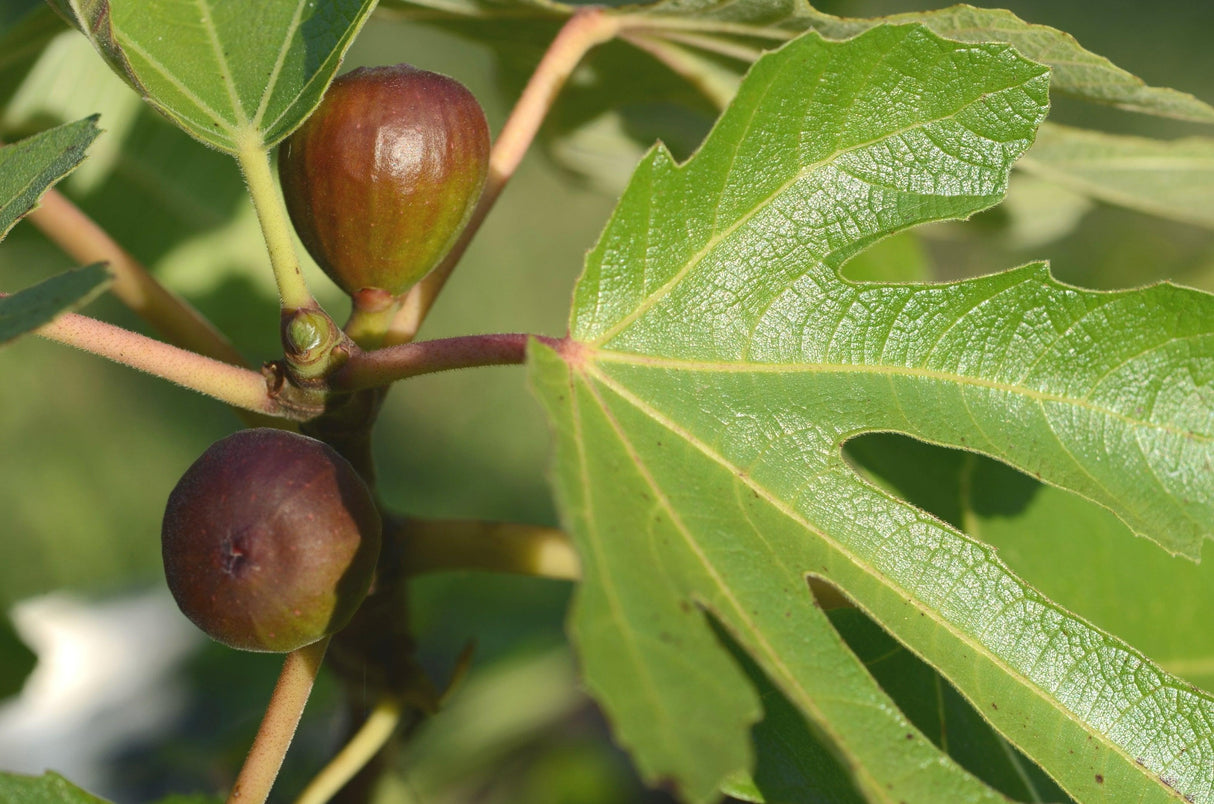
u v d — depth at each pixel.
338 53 0.50
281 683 0.49
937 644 0.49
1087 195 0.63
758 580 0.47
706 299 0.50
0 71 0.62
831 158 0.50
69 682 0.68
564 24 0.57
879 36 0.50
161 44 0.51
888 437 0.57
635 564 0.45
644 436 0.49
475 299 1.57
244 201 0.69
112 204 0.67
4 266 1.10
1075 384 0.51
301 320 0.49
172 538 0.48
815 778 0.50
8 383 1.32
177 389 1.37
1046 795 0.52
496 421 1.42
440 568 0.53
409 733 0.54
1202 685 0.56
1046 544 0.56
